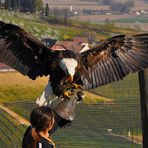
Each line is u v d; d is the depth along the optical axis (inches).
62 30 5669.3
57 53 286.2
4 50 301.9
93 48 296.2
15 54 301.4
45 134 275.9
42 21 6063.0
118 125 1269.7
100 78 292.5
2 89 2501.2
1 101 2265.0
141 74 425.4
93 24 6520.7
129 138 1200.8
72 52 288.0
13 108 1866.4
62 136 1194.0
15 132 981.2
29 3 6397.6
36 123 273.7
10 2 5782.5
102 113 1365.7
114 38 301.0
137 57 300.4
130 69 297.7
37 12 6456.7
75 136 1217.4
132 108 1194.6
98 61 295.1
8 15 5329.7
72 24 6259.8
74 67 279.6
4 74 2709.2
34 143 275.3
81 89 279.1
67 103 273.0
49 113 271.1
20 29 299.6
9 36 302.0
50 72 284.2
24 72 299.9
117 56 299.4
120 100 1333.7
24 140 280.1
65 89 274.4
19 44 299.9
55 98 274.2
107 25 6624.0
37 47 296.5
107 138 1245.7
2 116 1155.9
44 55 291.6
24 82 2576.3
